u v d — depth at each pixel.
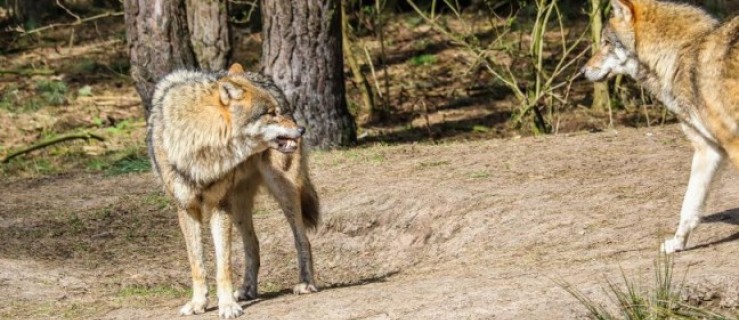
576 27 29.19
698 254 11.20
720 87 11.21
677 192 14.27
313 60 20.05
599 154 17.38
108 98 27.14
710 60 11.33
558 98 21.39
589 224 13.44
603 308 9.63
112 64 29.97
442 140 22.00
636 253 11.74
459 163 17.70
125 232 16.17
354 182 17.16
